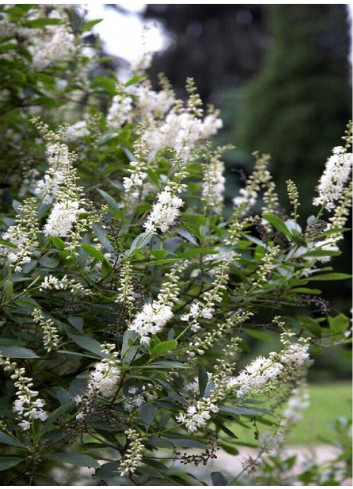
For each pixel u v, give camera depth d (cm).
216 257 287
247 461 321
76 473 346
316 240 317
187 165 303
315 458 447
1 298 247
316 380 1157
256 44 2266
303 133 1381
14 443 218
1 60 350
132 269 264
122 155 340
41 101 364
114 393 249
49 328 230
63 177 262
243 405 248
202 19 2284
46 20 361
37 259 258
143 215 289
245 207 329
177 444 238
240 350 309
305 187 1322
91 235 282
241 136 1487
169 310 218
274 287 297
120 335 247
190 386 252
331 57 1489
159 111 370
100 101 411
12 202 297
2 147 376
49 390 277
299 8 1504
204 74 2259
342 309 1259
